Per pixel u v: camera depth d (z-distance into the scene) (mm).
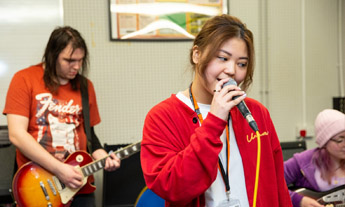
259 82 3096
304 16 3148
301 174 2037
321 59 3217
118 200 2541
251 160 1148
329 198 1876
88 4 2756
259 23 3057
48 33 2719
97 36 2785
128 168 2598
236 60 1031
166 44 2891
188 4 2889
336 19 3225
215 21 1074
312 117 3230
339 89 3277
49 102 2078
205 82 1071
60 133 2086
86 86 2264
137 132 2895
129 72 2852
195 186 973
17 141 1960
